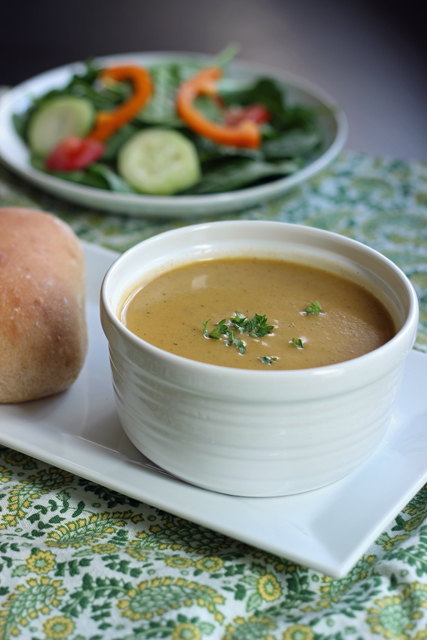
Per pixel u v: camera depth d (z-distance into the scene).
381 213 0.81
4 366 0.60
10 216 0.65
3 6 1.80
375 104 1.35
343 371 0.53
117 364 0.55
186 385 0.53
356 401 0.54
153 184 0.83
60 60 1.53
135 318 0.57
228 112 0.94
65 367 0.61
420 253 0.76
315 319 0.58
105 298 0.55
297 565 0.55
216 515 0.55
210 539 0.56
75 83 0.93
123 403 0.56
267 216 0.80
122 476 0.56
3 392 0.60
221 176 0.84
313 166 0.81
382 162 0.89
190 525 0.56
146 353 0.53
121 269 0.58
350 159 0.89
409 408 0.60
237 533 0.54
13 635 0.52
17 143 0.89
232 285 0.60
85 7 1.82
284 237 0.61
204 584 0.54
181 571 0.54
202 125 0.88
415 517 0.57
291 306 0.58
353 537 0.54
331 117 0.91
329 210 0.81
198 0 1.87
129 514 0.57
